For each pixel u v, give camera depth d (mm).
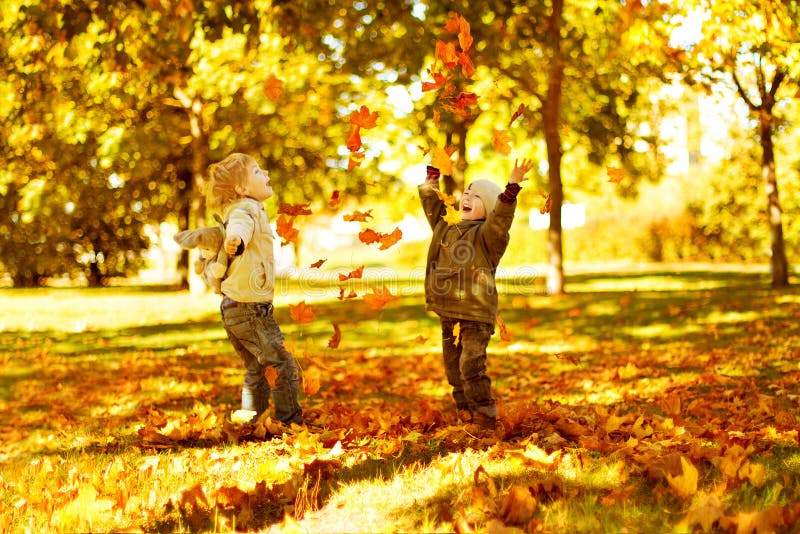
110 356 9664
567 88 15125
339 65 11266
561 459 3207
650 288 18438
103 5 7930
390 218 18703
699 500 2516
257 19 10430
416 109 11992
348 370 8016
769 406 4656
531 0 10094
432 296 4094
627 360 8188
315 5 9227
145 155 16344
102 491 3014
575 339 10711
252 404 4434
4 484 3305
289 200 17375
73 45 8297
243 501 2723
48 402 6395
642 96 17531
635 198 23219
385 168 16969
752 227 27797
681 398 5441
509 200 3861
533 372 7695
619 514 2469
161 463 3500
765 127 16359
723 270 25156
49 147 14375
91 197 19141
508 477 2922
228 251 3873
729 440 3494
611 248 32625
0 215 24000
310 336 11539
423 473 3111
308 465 3141
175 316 15047
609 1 10562
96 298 20953
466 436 3832
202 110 15609
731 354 7934
